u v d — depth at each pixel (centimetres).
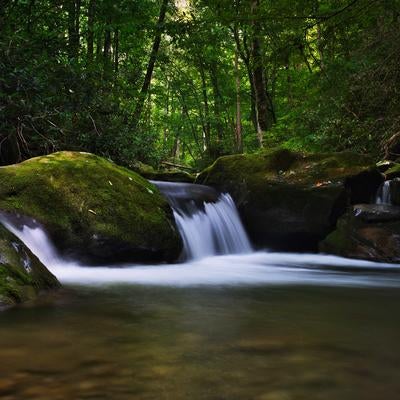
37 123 946
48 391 160
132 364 194
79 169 659
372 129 1134
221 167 1034
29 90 833
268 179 966
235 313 318
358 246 798
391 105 1076
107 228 612
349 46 1106
